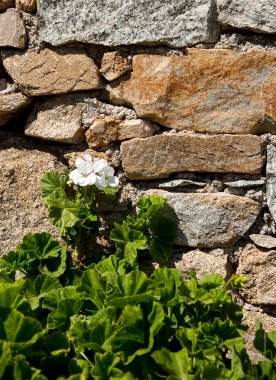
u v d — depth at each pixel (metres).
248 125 1.29
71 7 1.34
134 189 1.37
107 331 1.13
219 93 1.29
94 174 1.31
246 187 1.31
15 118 1.44
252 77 1.27
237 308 1.19
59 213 1.34
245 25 1.26
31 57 1.38
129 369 1.12
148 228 1.34
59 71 1.37
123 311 1.10
